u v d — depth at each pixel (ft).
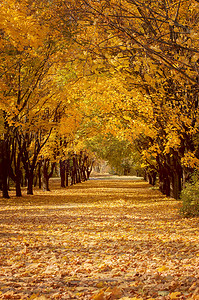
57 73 74.90
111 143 114.73
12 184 174.60
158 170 107.65
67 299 17.54
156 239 35.19
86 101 60.39
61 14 27.78
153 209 64.59
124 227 44.42
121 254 29.12
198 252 26.58
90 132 87.35
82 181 226.17
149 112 44.62
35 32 35.78
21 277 22.39
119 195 106.83
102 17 22.44
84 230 42.63
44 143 105.81
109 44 27.58
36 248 32.19
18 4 36.96
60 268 24.77
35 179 177.27
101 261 26.73
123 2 27.66
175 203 72.33
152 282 19.72
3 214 59.26
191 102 43.62
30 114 80.12
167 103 44.70
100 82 44.06
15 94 79.82
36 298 17.15
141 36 21.36
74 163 192.13
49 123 81.76
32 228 44.42
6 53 58.59
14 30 36.17
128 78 39.17
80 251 30.89
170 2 27.78
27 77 76.38
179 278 19.70
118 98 45.93
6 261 26.99
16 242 34.55
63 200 91.15
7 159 93.35
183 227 41.98
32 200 89.10
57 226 45.96
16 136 100.01
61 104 93.30
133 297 17.01
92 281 21.01
